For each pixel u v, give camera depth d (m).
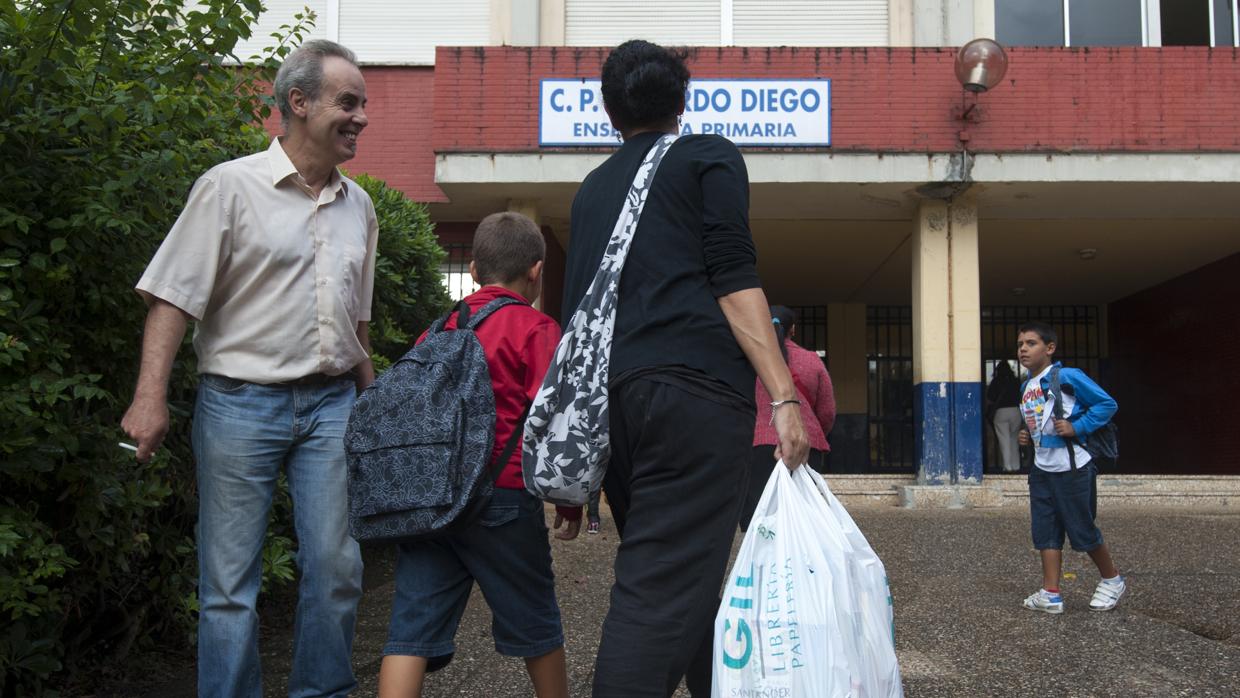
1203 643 4.56
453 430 2.54
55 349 3.11
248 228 2.85
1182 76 10.07
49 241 3.27
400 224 6.84
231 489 2.82
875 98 10.13
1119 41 11.31
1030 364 5.45
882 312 17.28
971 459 10.48
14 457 2.96
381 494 2.53
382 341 6.33
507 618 2.67
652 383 2.20
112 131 3.36
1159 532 8.04
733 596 2.19
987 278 15.23
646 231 2.33
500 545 2.62
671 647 2.13
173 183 3.54
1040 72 10.11
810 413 5.15
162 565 3.89
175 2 3.50
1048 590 5.24
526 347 2.70
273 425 2.86
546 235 11.73
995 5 11.38
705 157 2.36
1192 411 14.45
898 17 11.17
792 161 10.07
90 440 3.22
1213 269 13.87
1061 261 13.99
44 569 2.99
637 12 11.33
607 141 10.06
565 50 10.15
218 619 2.78
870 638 2.18
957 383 10.57
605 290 2.31
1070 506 5.18
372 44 11.23
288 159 2.94
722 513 2.21
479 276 2.95
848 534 2.28
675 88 2.52
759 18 11.30
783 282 15.39
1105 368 17.34
